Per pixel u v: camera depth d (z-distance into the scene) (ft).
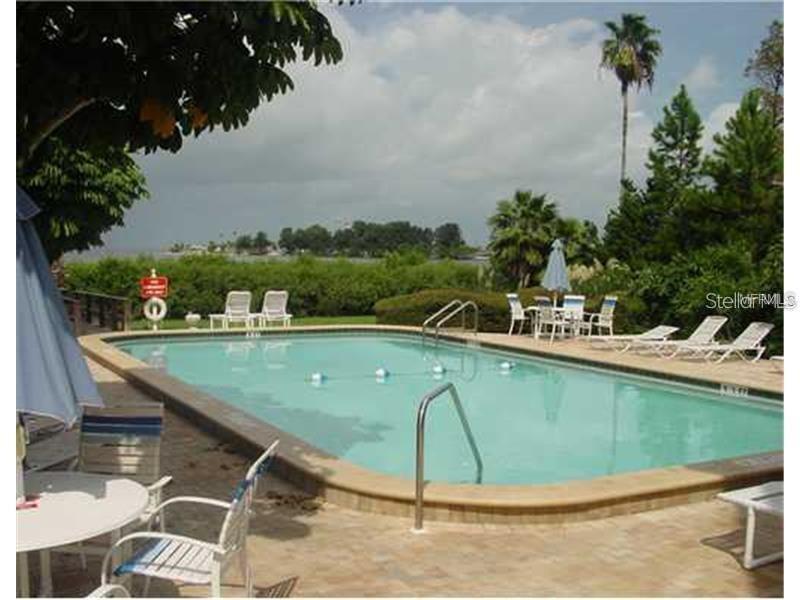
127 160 46.68
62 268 63.87
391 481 18.24
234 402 36.73
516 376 44.65
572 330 56.65
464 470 25.36
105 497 11.86
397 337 59.36
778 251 50.03
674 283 55.16
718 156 60.64
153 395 31.42
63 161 43.29
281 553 15.03
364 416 33.78
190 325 62.28
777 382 36.04
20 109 14.99
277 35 14.46
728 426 32.83
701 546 15.78
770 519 17.49
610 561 14.90
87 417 15.44
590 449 28.63
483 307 59.52
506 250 79.20
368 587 13.47
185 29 15.14
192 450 23.13
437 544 15.66
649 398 38.75
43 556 12.21
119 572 11.22
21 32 14.52
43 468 15.31
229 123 16.51
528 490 17.71
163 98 15.53
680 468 19.95
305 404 36.37
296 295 71.36
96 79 15.53
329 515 17.38
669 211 72.59
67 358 10.87
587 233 82.23
